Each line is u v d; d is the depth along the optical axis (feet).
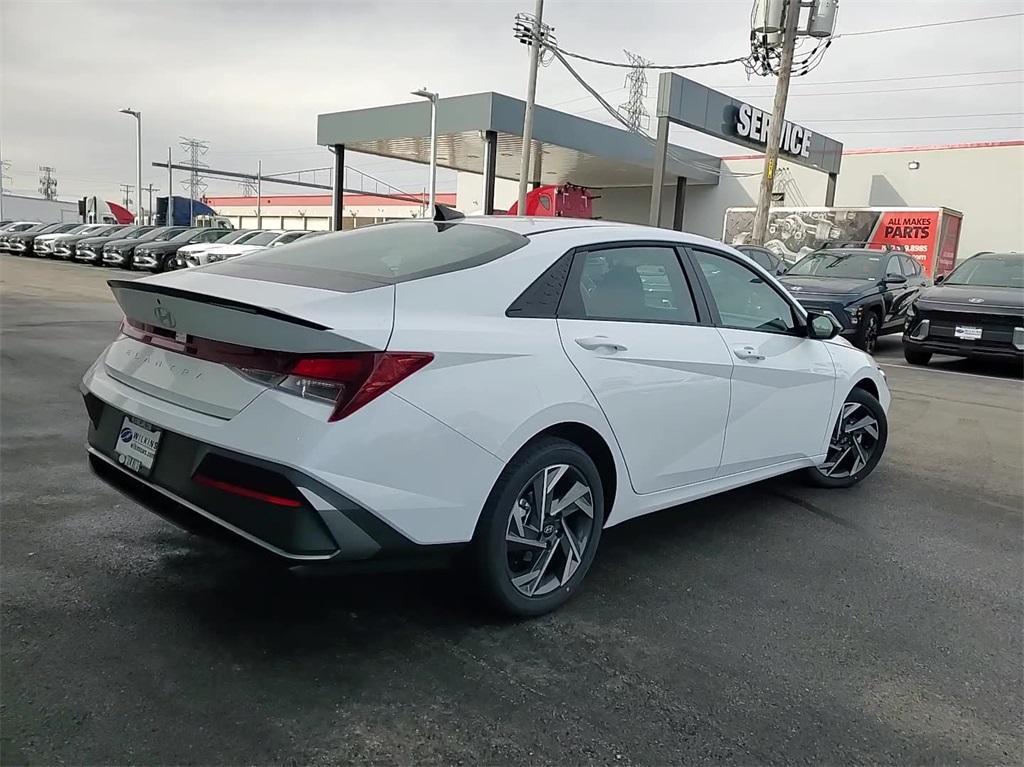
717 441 13.09
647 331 11.70
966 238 95.35
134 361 10.05
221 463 8.56
